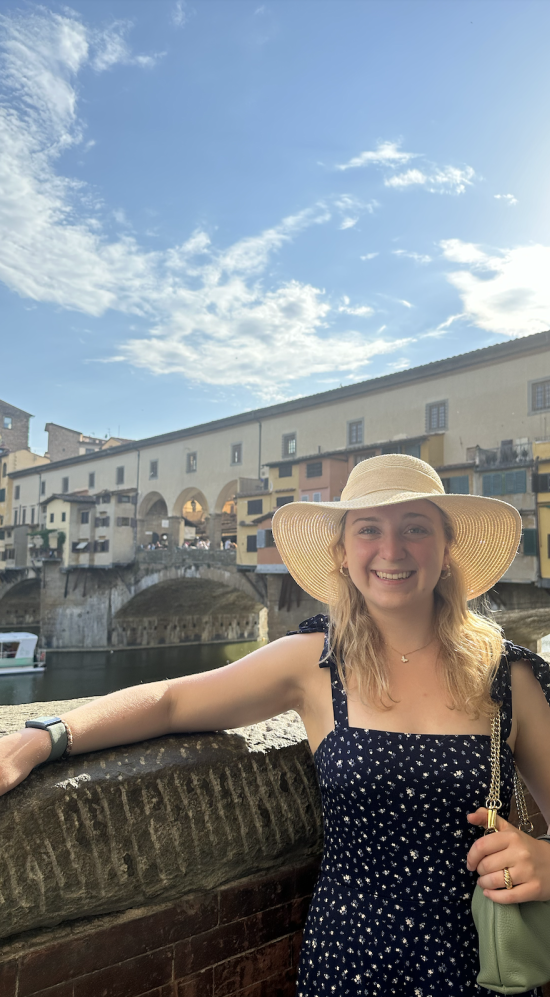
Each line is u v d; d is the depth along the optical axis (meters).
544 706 1.49
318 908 1.44
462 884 1.34
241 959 1.57
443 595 1.56
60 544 46.97
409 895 1.35
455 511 1.58
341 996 1.34
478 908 1.25
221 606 47.66
